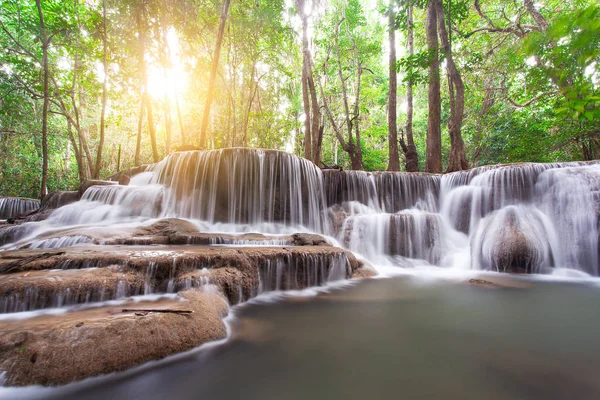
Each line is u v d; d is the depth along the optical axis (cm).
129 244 620
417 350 296
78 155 1568
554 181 804
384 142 3284
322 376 246
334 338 325
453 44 1819
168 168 1002
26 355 225
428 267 829
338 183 1157
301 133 2833
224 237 675
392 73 1596
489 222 848
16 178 1917
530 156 1366
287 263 540
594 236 706
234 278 446
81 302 349
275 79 2555
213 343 299
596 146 1228
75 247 535
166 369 251
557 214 782
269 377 243
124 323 268
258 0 1817
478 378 243
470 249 836
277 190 970
